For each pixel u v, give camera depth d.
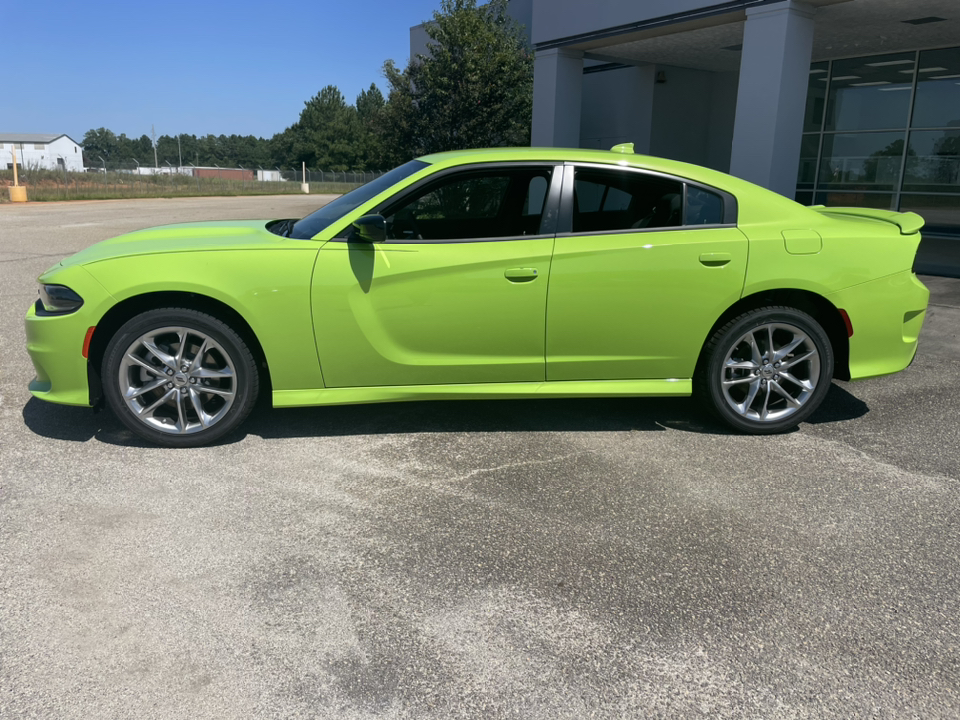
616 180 3.96
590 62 15.92
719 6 10.15
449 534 3.02
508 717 2.02
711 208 4.01
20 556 2.78
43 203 31.59
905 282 4.11
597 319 3.90
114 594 2.55
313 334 3.74
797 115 9.76
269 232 4.09
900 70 13.41
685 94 15.38
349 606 2.51
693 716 2.04
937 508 3.31
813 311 4.30
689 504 3.32
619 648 2.32
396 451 3.88
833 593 2.64
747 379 4.11
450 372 3.92
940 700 2.12
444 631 2.39
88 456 3.73
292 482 3.48
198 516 3.12
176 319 3.67
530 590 2.63
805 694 2.13
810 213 4.12
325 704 2.06
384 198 3.86
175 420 3.90
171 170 90.19
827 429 4.34
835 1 9.38
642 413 4.57
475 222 4.05
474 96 14.62
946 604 2.58
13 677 2.13
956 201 12.94
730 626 2.44
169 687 2.11
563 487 3.48
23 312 7.21
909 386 5.23
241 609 2.48
